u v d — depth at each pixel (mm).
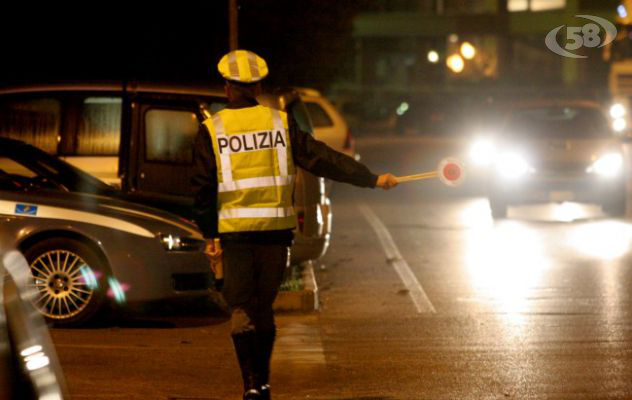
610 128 47562
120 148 28859
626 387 19359
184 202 27875
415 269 32938
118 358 21562
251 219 17312
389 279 31281
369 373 20516
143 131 28891
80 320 23922
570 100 50188
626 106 85812
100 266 23766
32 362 11422
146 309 26594
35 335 11617
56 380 11750
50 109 29609
